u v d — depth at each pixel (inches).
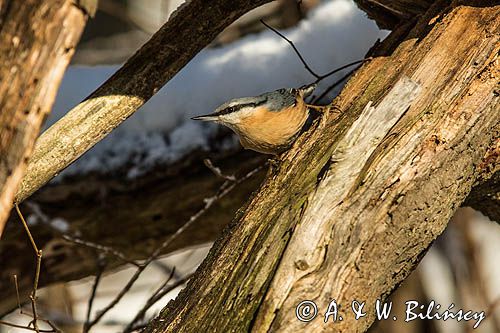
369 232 219.6
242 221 240.5
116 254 345.4
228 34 463.5
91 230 376.5
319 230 217.6
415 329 478.9
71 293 512.7
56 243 372.2
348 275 216.4
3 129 159.5
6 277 378.0
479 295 480.1
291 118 303.4
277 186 244.2
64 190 368.8
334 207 221.3
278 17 458.3
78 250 378.3
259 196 245.3
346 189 223.8
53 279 386.3
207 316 223.5
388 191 224.5
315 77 357.4
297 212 226.2
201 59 391.9
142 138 376.8
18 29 157.5
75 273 389.1
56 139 263.6
